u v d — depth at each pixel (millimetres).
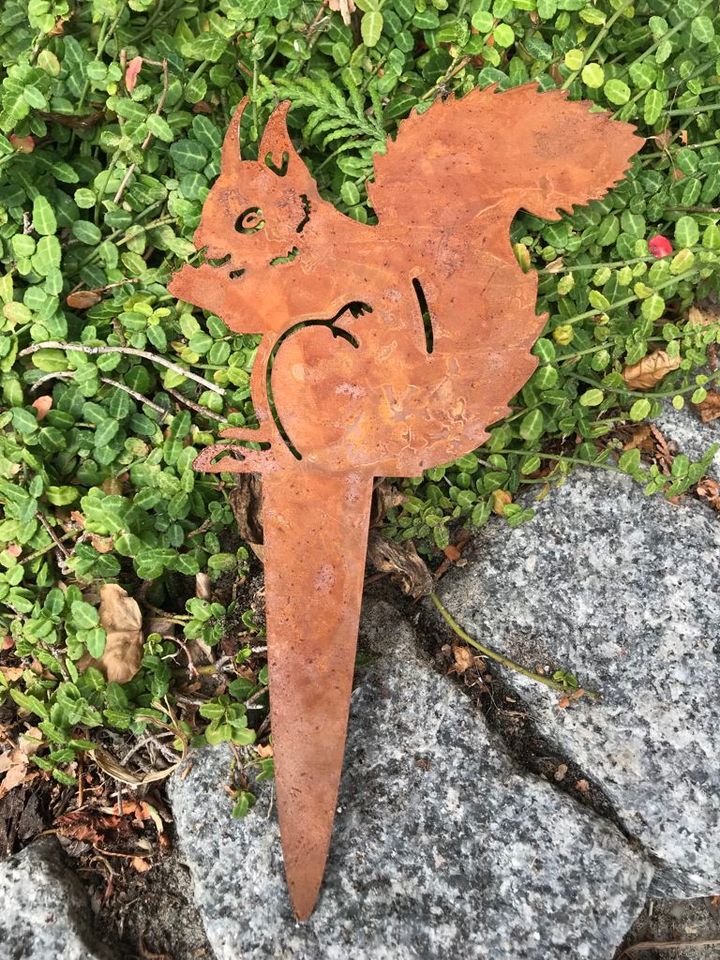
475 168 303
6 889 332
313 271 301
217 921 324
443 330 300
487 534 367
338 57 330
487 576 363
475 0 326
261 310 302
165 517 341
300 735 308
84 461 340
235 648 354
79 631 331
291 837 309
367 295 299
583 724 349
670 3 331
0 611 345
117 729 353
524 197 303
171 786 350
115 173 326
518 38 335
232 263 302
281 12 317
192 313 341
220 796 340
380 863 326
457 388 301
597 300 332
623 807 345
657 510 359
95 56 322
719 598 351
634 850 340
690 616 350
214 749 349
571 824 335
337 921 320
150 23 323
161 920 344
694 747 341
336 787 309
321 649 307
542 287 336
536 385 336
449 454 305
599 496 361
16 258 330
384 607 368
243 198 301
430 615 371
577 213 330
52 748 344
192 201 330
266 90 324
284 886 325
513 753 354
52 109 318
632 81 332
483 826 333
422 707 348
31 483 328
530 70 336
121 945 339
